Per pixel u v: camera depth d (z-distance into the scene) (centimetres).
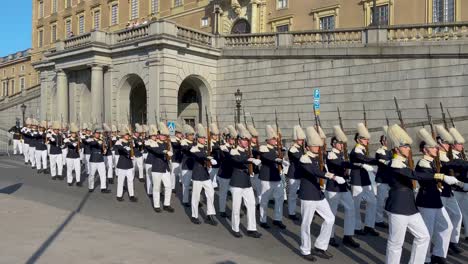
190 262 766
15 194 1516
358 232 1043
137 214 1226
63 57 3212
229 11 3588
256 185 1324
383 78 2152
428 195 809
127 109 2778
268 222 1147
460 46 1914
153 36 2639
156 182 1273
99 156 1596
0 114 4903
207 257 801
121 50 2902
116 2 4834
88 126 2294
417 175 702
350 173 1058
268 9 3394
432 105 2000
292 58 2489
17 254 793
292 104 2492
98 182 1859
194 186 1126
